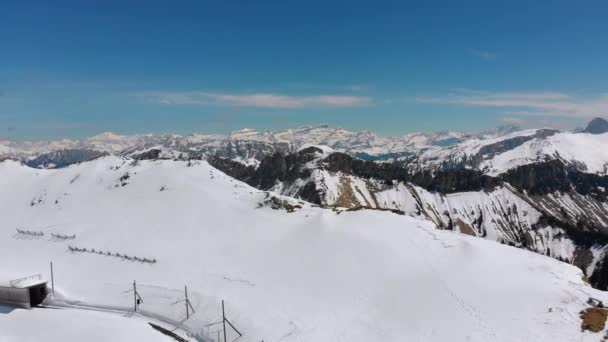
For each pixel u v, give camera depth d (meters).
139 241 103.88
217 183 146.75
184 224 112.56
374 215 101.62
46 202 153.38
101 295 73.06
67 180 171.38
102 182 163.00
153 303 69.12
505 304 60.38
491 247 84.00
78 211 137.62
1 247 113.31
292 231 99.06
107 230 115.25
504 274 70.94
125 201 138.38
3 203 161.00
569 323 53.34
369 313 63.03
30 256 101.94
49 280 81.50
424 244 85.25
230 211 119.38
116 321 62.06
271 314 63.22
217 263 86.19
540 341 50.44
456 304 61.94
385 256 80.19
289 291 71.31
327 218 101.50
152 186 146.50
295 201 127.12
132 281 79.31
